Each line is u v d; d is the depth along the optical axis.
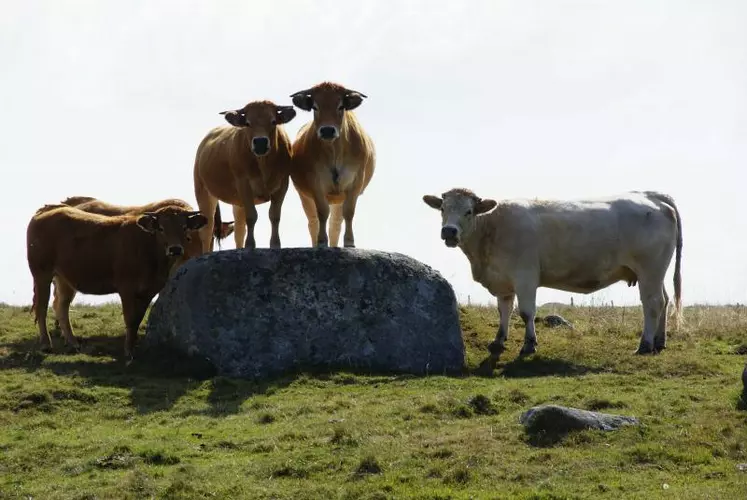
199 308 18.41
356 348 18.52
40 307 19.61
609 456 13.39
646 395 15.98
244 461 13.73
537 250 19.61
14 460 14.06
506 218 19.62
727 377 17.41
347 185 19.66
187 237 18.83
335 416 15.48
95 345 19.91
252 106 19.06
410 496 12.35
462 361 19.00
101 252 19.11
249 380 17.83
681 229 20.72
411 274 19.28
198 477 13.19
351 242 19.88
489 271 19.75
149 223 18.67
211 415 15.99
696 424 14.40
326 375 17.94
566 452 13.53
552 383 17.11
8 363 18.27
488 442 13.90
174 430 15.20
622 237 19.92
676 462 13.27
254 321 18.38
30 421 15.71
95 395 16.70
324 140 18.78
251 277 18.64
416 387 17.28
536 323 21.91
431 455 13.58
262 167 19.44
